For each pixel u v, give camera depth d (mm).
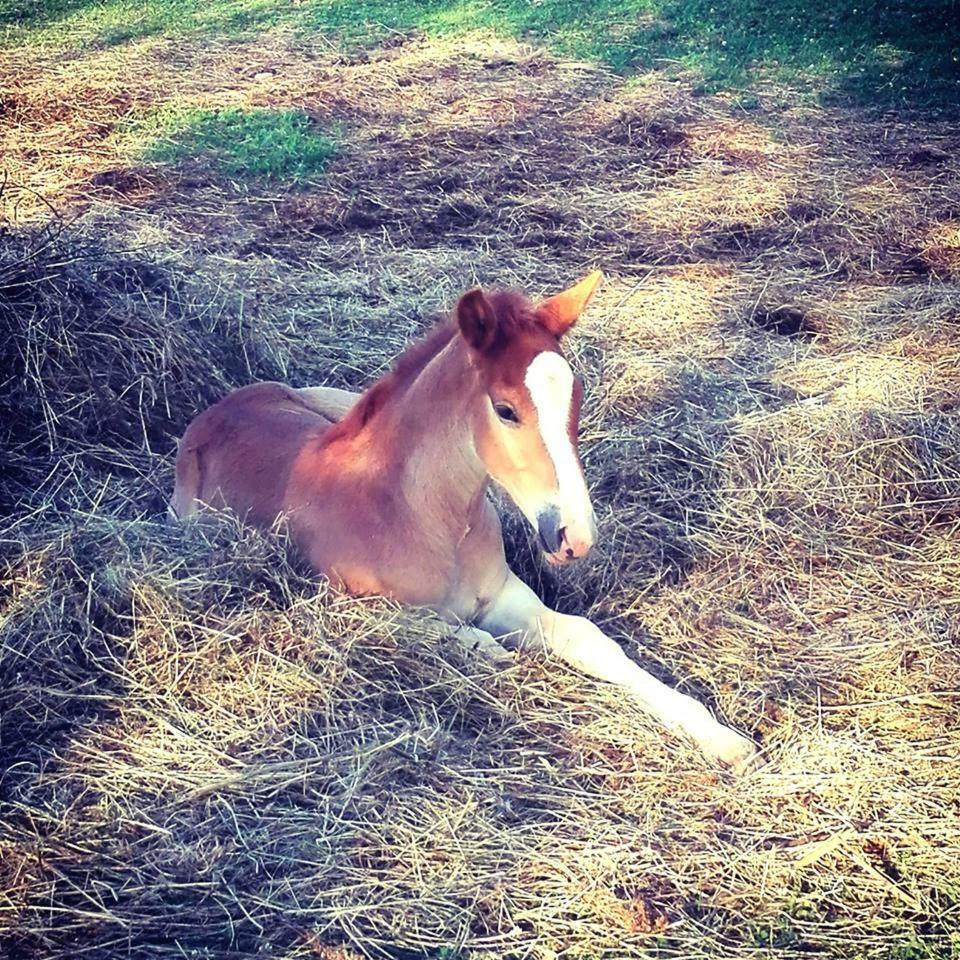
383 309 6363
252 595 3979
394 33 12383
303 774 3385
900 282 7141
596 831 3297
